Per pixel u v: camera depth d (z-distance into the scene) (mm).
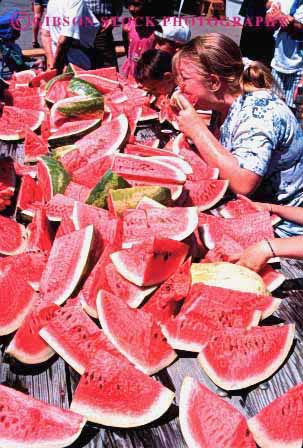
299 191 2680
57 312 1550
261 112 2455
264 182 2680
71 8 5684
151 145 2926
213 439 1260
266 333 1534
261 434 1261
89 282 1696
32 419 1294
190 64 2604
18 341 1486
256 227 2016
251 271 1768
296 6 5711
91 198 2025
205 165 2627
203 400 1320
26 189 2275
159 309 1616
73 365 1468
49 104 3402
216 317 1578
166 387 1431
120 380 1373
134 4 5625
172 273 1686
